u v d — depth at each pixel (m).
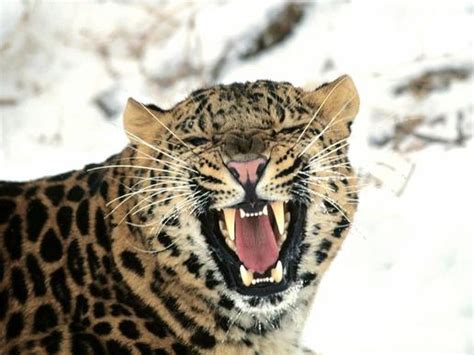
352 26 30.59
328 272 22.11
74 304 16.61
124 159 16.89
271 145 16.34
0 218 17.14
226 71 30.02
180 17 31.61
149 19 31.94
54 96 30.19
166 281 16.50
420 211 23.20
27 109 29.92
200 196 16.44
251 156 16.12
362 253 22.44
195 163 16.47
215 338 16.70
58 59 31.30
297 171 16.52
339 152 17.19
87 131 29.02
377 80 28.23
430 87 27.75
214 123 16.75
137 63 30.97
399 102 27.52
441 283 21.38
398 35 30.08
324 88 17.52
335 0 31.30
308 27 30.80
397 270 21.92
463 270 21.53
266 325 16.81
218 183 16.28
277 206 16.64
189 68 30.14
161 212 16.31
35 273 16.81
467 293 20.98
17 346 16.48
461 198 23.36
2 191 17.39
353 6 31.12
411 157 25.30
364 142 26.53
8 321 16.66
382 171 24.67
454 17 30.27
